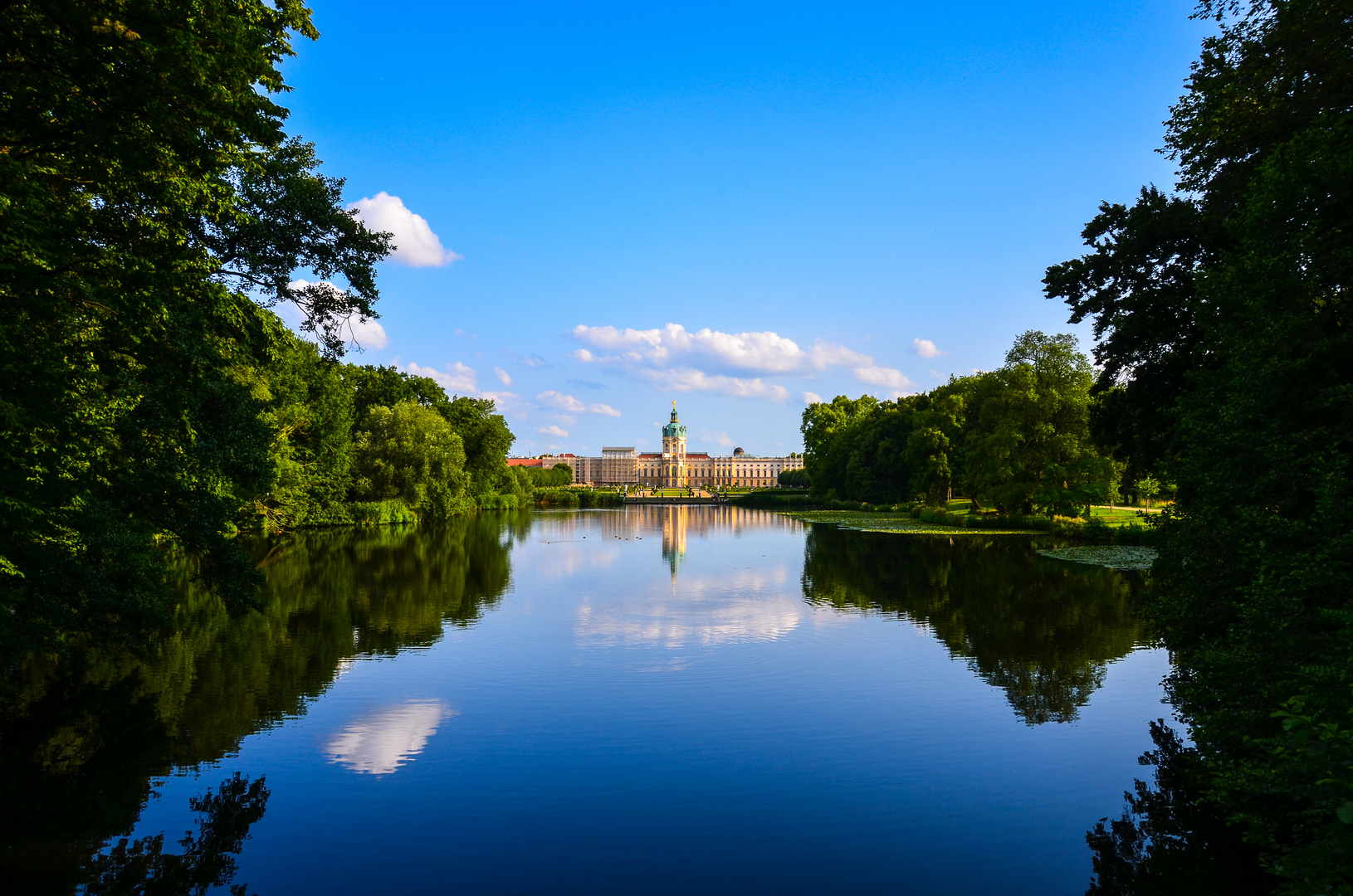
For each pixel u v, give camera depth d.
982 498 69.56
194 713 17.11
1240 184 18.11
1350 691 8.63
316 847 11.39
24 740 15.48
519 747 15.20
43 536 14.27
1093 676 20.06
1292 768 7.99
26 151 11.49
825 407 133.12
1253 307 13.03
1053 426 61.41
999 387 63.88
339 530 64.06
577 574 40.12
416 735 15.90
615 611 29.31
